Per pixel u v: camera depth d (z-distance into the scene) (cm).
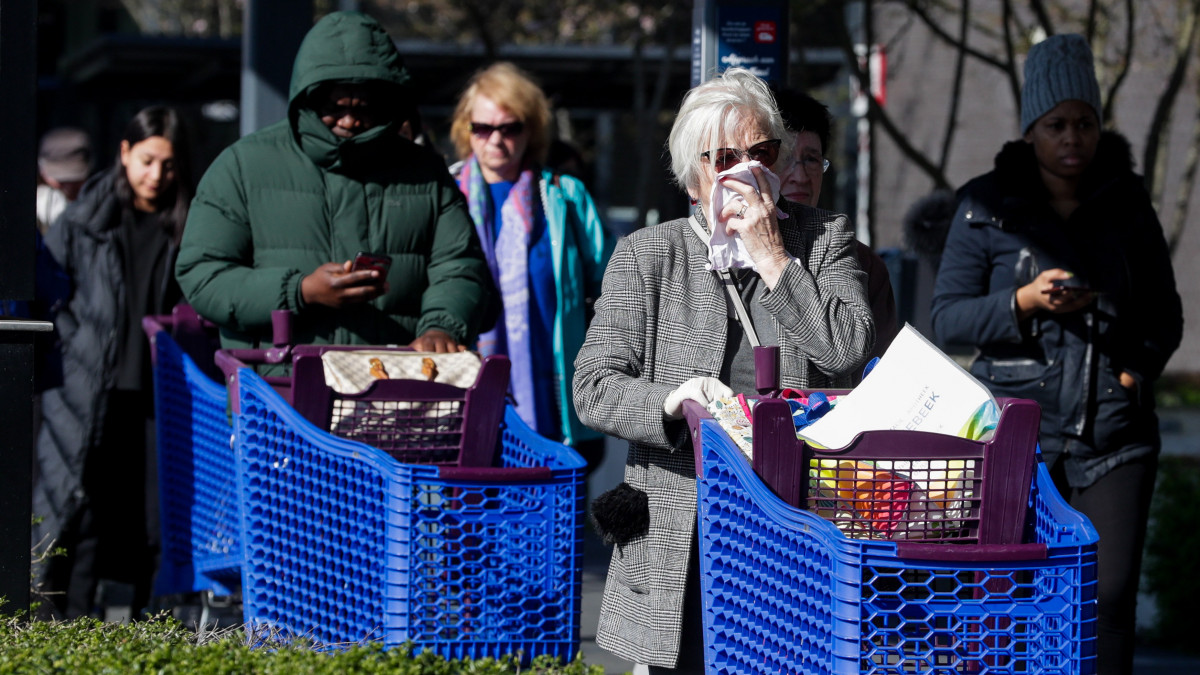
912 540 1085
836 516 1075
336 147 1666
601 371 1243
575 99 6181
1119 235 1662
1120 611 1583
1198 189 8031
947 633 1014
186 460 1872
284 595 1450
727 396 1154
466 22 5800
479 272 1753
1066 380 1625
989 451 1062
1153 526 2705
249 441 1470
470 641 1331
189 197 2311
